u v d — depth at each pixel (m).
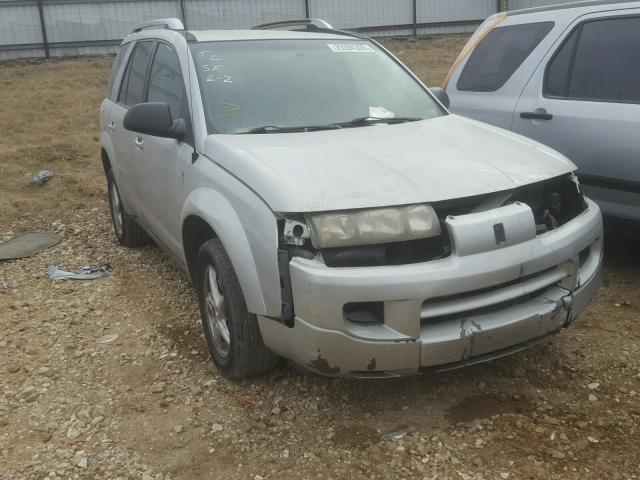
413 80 4.73
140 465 2.99
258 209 3.08
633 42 4.65
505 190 3.10
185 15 24.75
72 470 2.97
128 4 24.12
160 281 5.19
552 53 5.13
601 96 4.71
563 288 3.26
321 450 3.03
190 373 3.77
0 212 7.26
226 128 3.87
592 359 3.69
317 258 2.91
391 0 26.31
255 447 3.08
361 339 2.85
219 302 3.60
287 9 25.70
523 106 5.19
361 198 2.93
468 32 27.08
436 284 2.82
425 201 2.94
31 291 5.09
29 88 16.81
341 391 3.48
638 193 4.45
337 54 4.60
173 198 4.14
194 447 3.10
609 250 5.37
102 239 6.36
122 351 4.06
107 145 5.74
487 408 3.28
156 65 4.87
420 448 2.99
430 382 3.53
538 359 3.71
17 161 9.69
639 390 3.37
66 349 4.12
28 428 3.29
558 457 2.88
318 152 3.39
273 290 3.00
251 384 3.60
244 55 4.36
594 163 4.68
